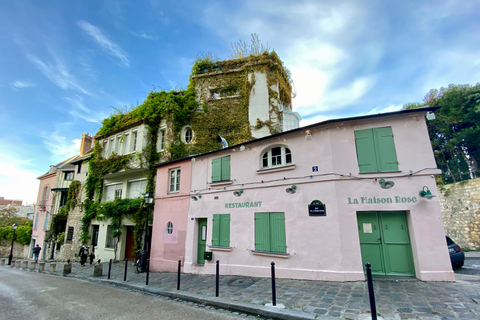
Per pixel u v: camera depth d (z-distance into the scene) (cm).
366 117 796
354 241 744
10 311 679
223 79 1809
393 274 727
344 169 800
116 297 806
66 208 2308
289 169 902
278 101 1705
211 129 1708
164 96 1769
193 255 1126
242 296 679
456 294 569
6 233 3369
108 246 1786
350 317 486
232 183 1052
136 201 1609
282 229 873
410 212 725
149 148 1655
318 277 762
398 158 762
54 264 1511
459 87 2030
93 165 2028
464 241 1617
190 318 574
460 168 2000
